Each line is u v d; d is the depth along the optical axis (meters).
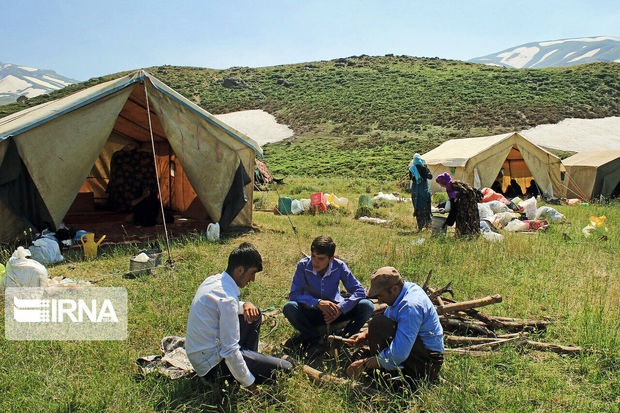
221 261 7.47
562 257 7.82
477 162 18.36
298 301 4.39
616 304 5.29
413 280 6.35
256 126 63.94
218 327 3.35
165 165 13.36
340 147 49.97
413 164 10.77
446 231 9.66
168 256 7.40
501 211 12.47
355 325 4.41
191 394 3.47
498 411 3.24
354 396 3.44
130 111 11.34
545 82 73.56
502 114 59.81
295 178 31.84
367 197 14.32
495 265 7.16
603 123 57.09
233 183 10.26
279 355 4.11
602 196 18.05
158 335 4.51
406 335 3.39
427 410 3.23
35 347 4.14
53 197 8.35
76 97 8.86
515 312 5.08
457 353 4.05
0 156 7.98
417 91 72.94
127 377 3.68
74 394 3.33
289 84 83.00
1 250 7.55
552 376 3.72
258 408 3.27
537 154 18.86
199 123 9.88
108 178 13.96
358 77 84.81
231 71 94.44
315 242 4.29
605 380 3.69
